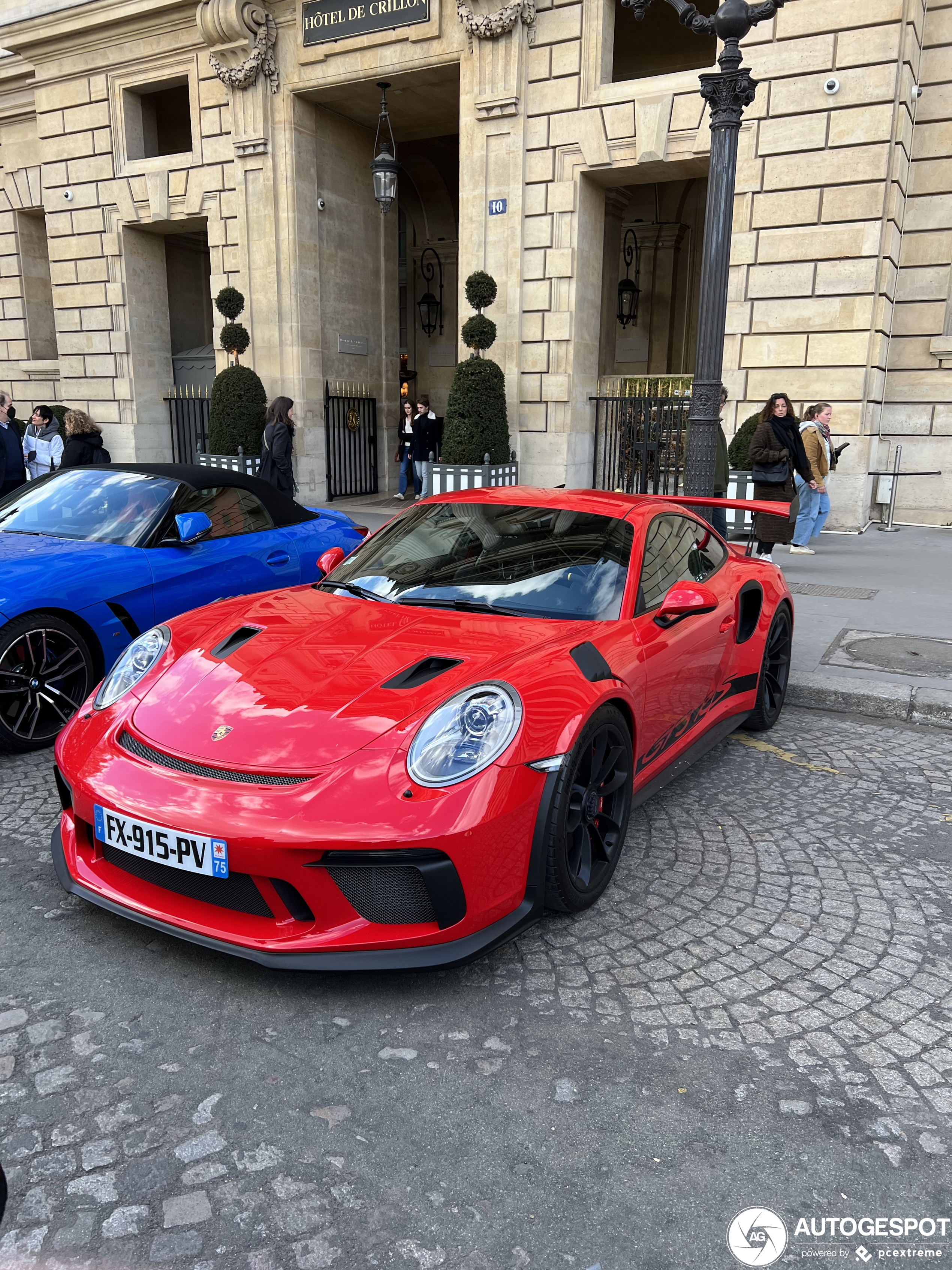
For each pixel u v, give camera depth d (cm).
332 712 276
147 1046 240
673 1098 225
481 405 1220
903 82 1055
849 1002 265
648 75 1619
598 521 396
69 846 297
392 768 255
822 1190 198
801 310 1138
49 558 481
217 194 1507
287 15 1388
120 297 1670
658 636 357
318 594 382
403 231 2052
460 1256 179
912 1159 207
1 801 397
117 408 1725
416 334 2086
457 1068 234
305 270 1478
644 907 317
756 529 851
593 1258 179
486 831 254
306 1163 202
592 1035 248
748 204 1144
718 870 346
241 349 1453
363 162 1593
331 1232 184
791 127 1105
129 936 292
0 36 1614
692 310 1831
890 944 296
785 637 516
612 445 1375
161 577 510
